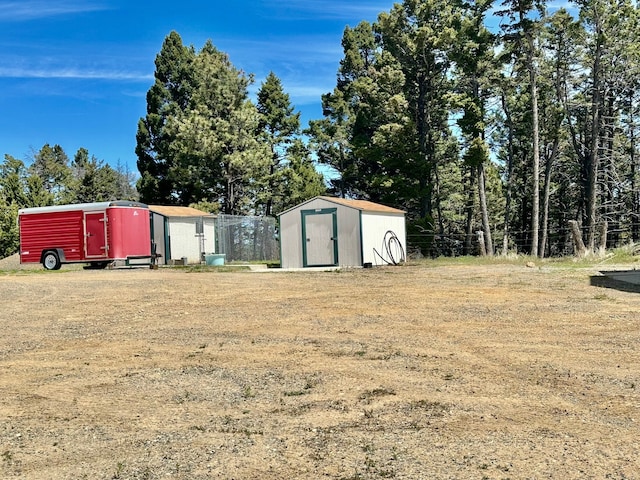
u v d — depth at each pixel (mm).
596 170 34000
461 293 11875
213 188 39906
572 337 7406
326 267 21797
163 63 43875
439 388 5449
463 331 8086
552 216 41938
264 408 5062
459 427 4398
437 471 3623
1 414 5152
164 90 43281
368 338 7855
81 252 22297
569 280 13477
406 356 6754
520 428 4332
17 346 8188
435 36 33812
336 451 4020
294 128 45812
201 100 39281
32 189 47875
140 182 43031
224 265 24125
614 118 35219
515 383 5516
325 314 9969
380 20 35250
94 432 4613
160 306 11625
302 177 41500
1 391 5918
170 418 4887
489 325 8430
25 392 5848
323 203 22156
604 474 3502
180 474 3748
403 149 34844
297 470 3736
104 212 22047
